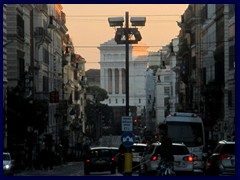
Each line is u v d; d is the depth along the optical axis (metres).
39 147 187.75
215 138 188.50
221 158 88.94
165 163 65.81
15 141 159.38
